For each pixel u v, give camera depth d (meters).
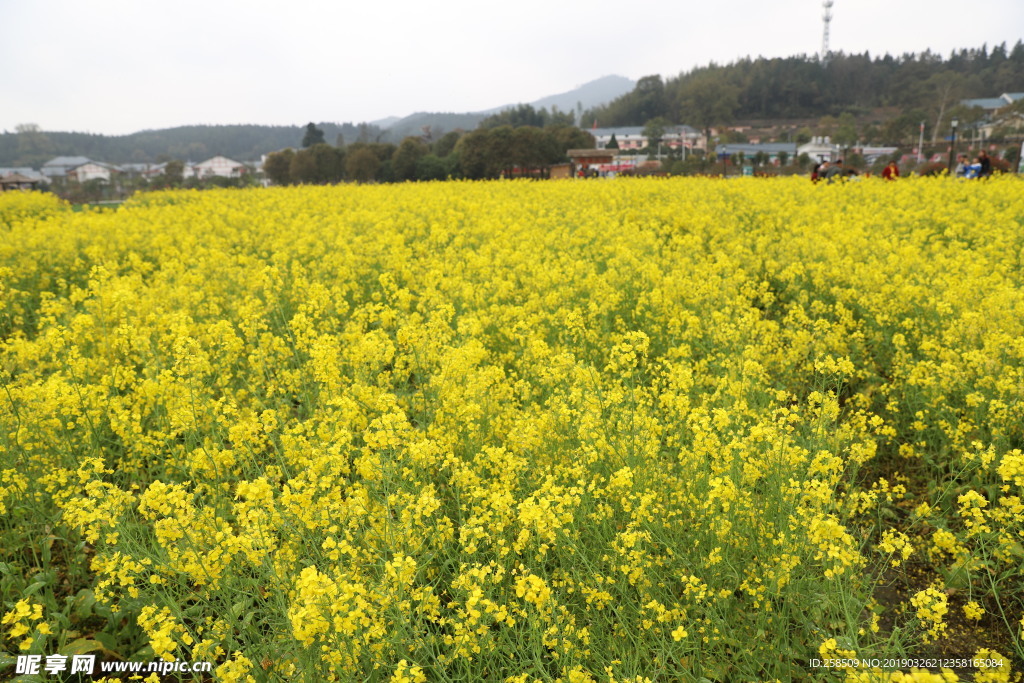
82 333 6.30
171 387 4.84
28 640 2.82
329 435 4.09
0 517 4.27
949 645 3.60
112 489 3.40
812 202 17.11
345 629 2.59
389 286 8.30
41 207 25.67
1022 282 8.62
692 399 5.61
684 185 22.64
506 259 10.12
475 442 4.45
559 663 3.02
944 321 6.69
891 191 18.14
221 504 3.89
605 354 6.50
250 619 3.25
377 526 3.40
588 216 14.89
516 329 6.82
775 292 10.05
